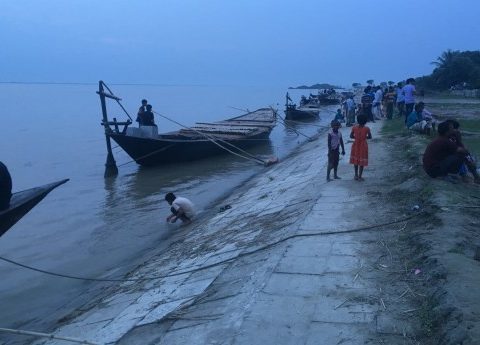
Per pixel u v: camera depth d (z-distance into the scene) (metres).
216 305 6.63
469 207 8.71
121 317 7.58
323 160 17.55
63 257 12.27
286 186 15.10
